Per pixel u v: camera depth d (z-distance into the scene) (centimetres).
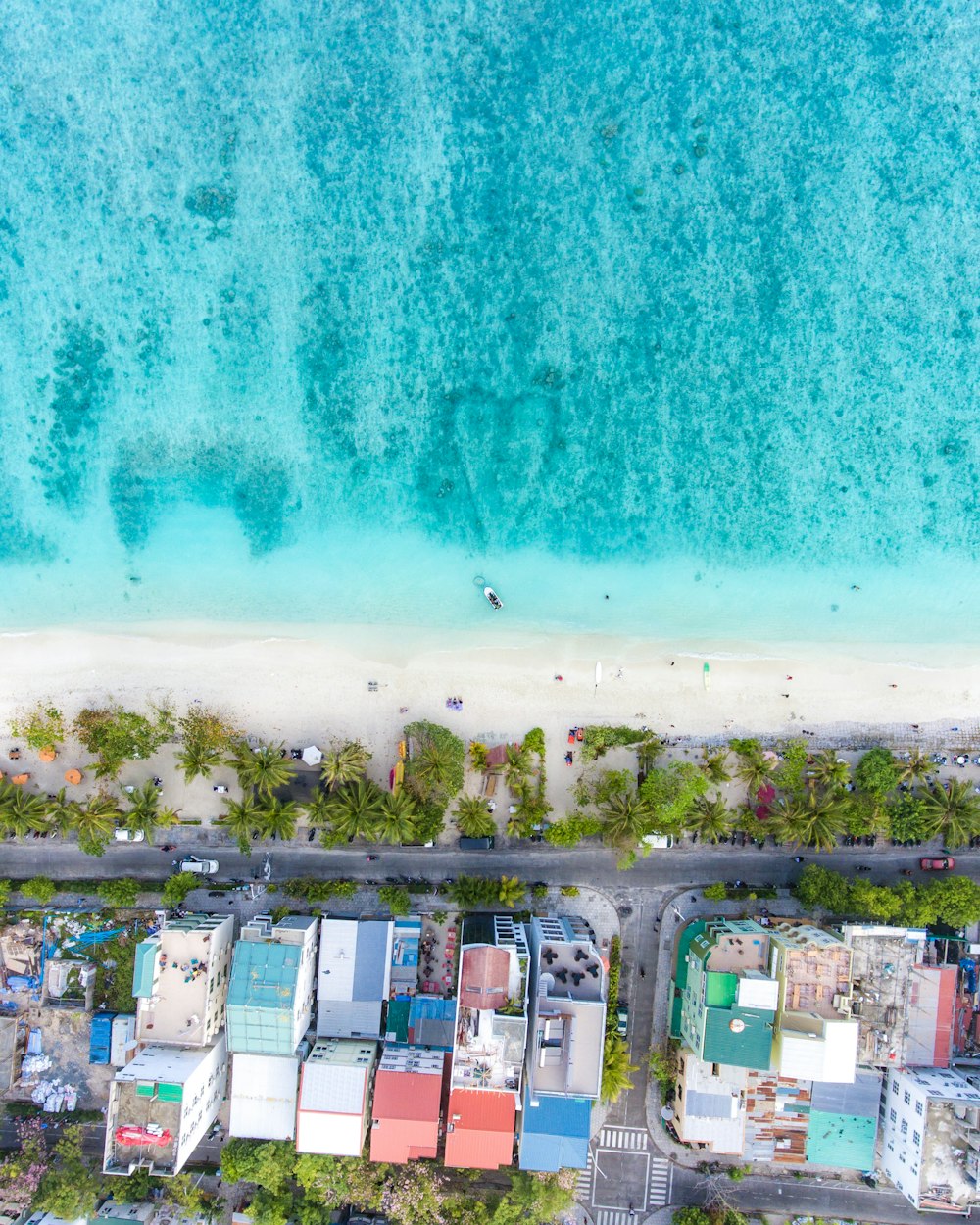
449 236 4669
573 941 4162
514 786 4512
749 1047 4047
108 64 4638
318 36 4612
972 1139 4012
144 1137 4025
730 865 4572
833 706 4634
